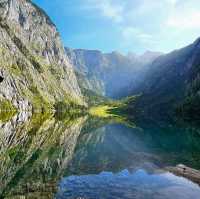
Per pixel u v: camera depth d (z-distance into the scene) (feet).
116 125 518.37
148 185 135.33
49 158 196.03
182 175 156.46
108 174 157.07
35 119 529.86
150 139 320.91
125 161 195.72
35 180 139.95
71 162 188.24
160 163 190.08
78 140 299.17
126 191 124.98
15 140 255.29
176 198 117.39
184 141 305.32
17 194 117.50
